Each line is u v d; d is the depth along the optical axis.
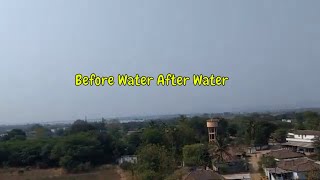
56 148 138.62
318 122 152.12
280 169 82.12
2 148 141.62
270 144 144.62
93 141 143.88
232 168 95.88
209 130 126.56
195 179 69.69
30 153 141.00
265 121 145.62
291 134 135.88
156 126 151.50
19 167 138.75
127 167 121.56
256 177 87.12
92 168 136.00
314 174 73.19
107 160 145.00
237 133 161.00
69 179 120.38
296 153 98.19
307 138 124.31
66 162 132.50
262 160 93.44
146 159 79.69
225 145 103.12
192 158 96.94
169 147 115.75
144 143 120.88
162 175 74.81
